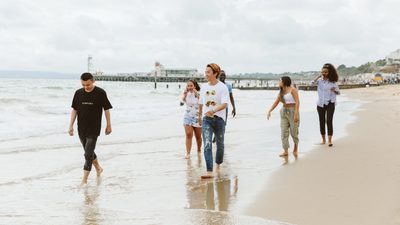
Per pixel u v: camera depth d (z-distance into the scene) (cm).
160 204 571
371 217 482
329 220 478
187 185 682
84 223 485
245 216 502
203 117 763
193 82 952
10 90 4347
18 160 906
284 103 926
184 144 1160
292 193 601
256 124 1689
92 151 716
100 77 17725
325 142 1086
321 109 1059
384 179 659
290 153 960
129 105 2769
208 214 514
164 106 2781
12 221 493
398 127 1369
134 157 953
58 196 621
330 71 1038
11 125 1465
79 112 714
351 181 657
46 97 3139
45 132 1355
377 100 3928
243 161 877
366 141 1083
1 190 657
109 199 603
